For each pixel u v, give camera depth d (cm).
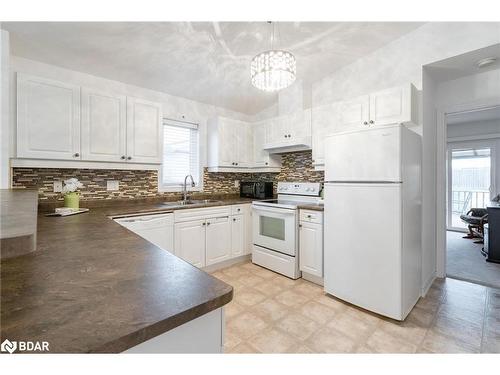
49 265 88
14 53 218
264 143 367
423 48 239
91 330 50
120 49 228
